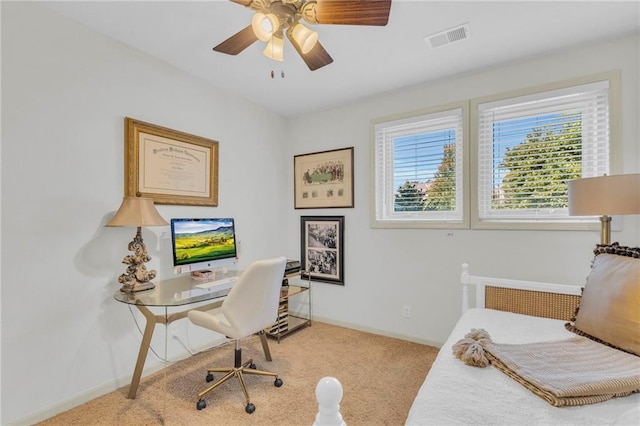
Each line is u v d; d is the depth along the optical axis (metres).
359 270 3.15
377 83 2.74
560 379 1.04
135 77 2.19
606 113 2.09
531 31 1.96
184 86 2.52
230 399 1.92
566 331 1.56
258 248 3.25
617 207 1.50
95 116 1.97
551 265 2.24
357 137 3.18
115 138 2.08
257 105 3.25
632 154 1.98
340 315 3.27
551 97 2.24
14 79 1.65
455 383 1.09
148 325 1.96
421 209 2.87
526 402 0.97
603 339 1.34
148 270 2.20
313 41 1.59
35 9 1.72
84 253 1.91
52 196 1.78
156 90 2.32
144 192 2.22
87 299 1.92
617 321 1.29
